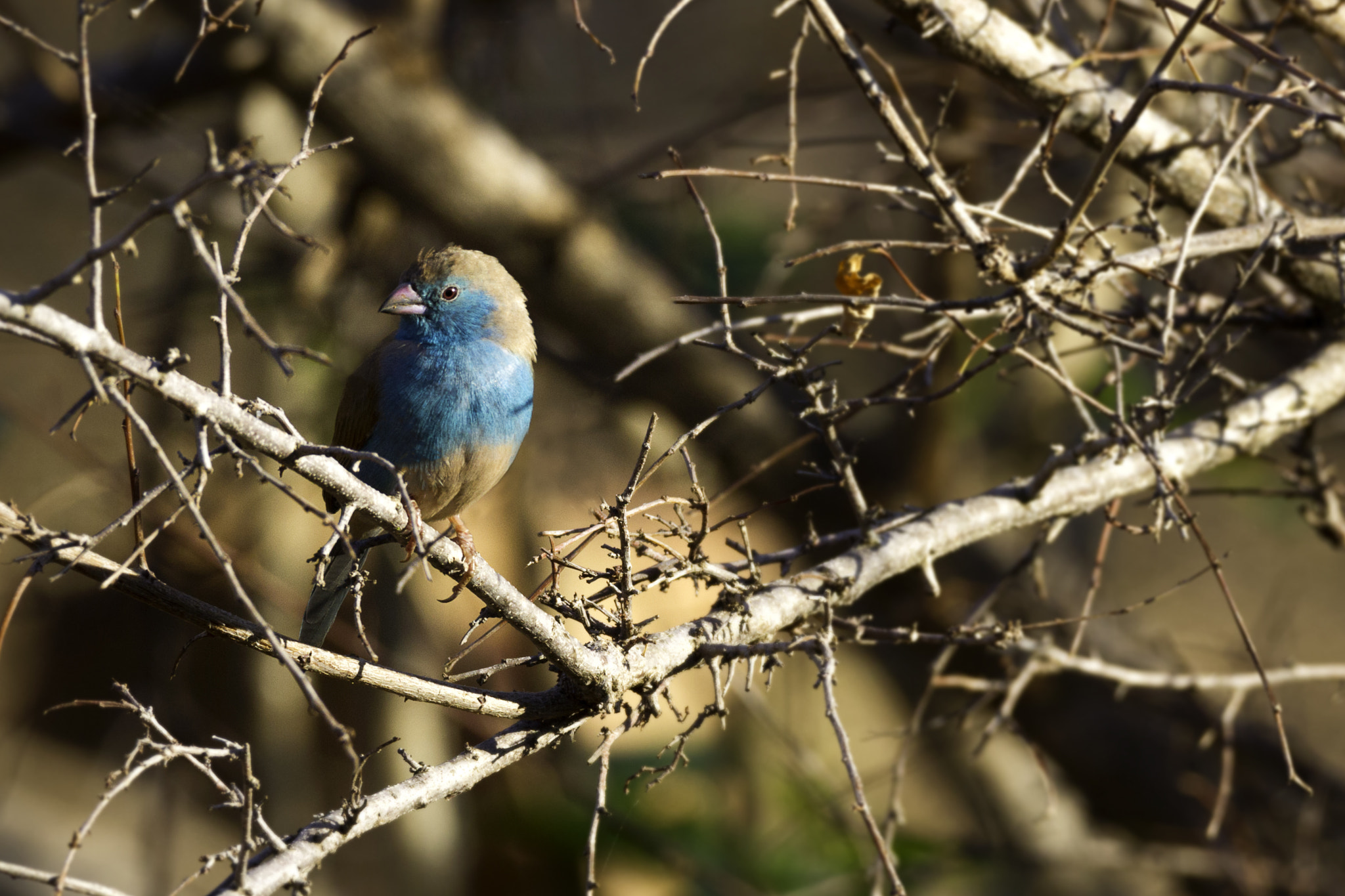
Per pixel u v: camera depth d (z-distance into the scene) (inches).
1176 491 294.7
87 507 467.2
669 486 489.1
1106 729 511.8
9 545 535.8
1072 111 303.0
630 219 529.0
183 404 171.3
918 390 315.9
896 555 289.7
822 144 416.2
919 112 507.5
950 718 347.9
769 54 609.6
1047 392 554.9
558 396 483.5
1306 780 498.0
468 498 324.5
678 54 626.2
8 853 541.0
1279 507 632.4
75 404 156.0
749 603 265.3
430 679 222.4
